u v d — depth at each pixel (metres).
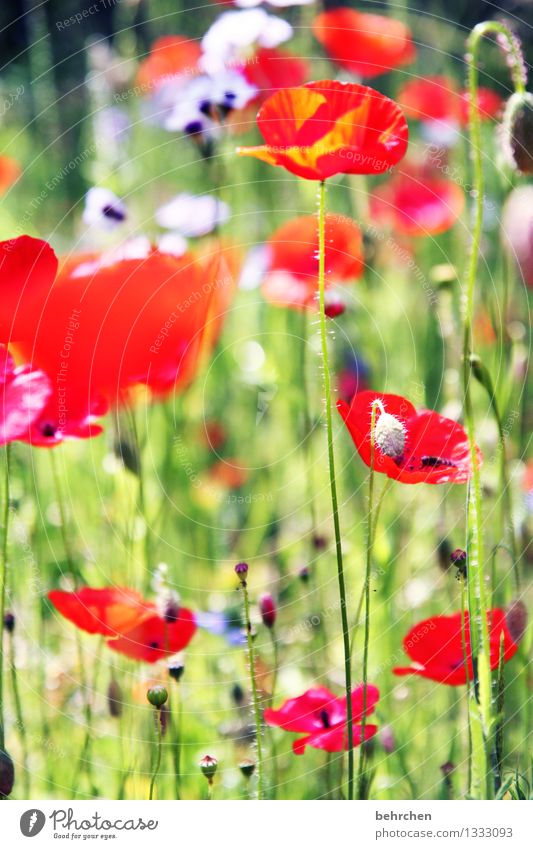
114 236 1.50
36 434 1.23
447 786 1.28
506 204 1.40
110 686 1.30
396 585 1.42
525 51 1.90
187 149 1.68
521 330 1.49
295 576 1.45
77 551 1.42
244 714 1.34
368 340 1.57
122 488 1.40
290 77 1.51
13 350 1.24
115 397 1.28
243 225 1.63
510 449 1.42
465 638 1.22
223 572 1.50
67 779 1.32
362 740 1.17
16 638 1.35
